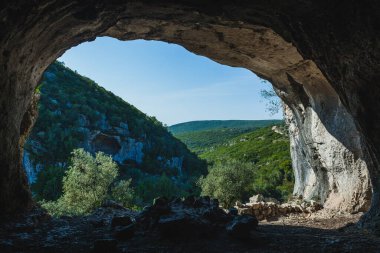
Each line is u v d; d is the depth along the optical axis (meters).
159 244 6.72
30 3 7.23
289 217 13.55
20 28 7.59
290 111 20.88
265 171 45.94
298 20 8.60
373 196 10.00
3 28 7.02
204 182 27.31
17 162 9.77
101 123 80.62
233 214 9.24
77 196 20.98
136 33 11.91
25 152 55.00
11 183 9.25
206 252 6.33
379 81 7.82
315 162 16.59
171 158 88.56
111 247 6.17
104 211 13.04
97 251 6.14
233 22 10.38
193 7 8.97
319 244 7.32
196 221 7.39
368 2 6.69
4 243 6.29
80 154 22.58
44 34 8.94
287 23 8.99
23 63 8.98
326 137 15.05
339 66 8.84
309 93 15.47
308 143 16.92
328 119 14.68
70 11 8.55
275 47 12.77
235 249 6.61
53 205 20.12
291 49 12.89
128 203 23.95
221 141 142.75
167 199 9.73
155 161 83.88
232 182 25.53
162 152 88.62
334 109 14.29
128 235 7.27
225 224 7.98
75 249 6.40
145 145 87.19
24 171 10.64
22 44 8.24
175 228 7.10
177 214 7.84
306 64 13.84
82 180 21.09
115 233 7.36
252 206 13.44
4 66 7.81
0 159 8.52
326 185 15.98
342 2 7.26
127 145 80.19
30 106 12.59
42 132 65.44
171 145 96.19
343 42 8.03
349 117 13.42
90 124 77.88
